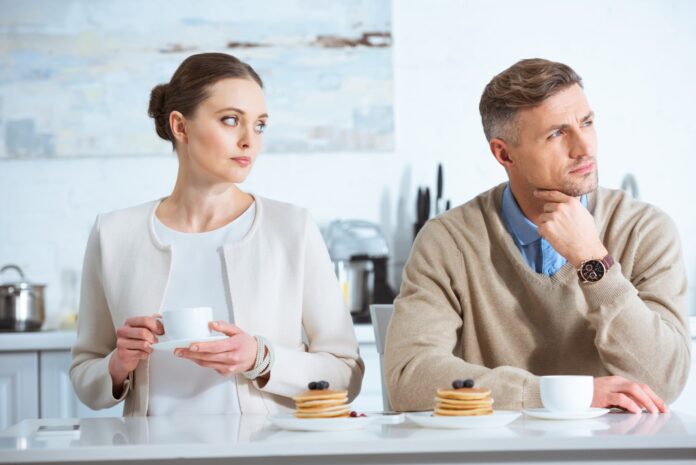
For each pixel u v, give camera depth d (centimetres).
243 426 162
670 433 136
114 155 393
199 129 200
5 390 335
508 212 214
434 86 396
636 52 395
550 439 133
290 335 207
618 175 393
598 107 394
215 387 199
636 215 212
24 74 393
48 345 334
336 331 210
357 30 395
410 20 397
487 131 213
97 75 394
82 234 393
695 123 393
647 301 201
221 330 181
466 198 393
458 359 188
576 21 396
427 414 160
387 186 394
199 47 394
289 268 210
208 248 209
